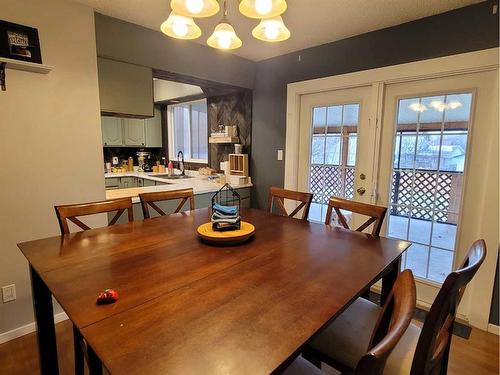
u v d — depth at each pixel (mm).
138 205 2734
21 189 1994
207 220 1997
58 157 2129
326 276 1187
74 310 924
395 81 2465
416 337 1203
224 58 3086
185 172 4672
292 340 796
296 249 1481
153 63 2588
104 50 2287
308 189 3217
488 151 2086
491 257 2074
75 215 1772
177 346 766
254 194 3697
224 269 1236
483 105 2102
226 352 746
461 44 2111
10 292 2002
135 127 5031
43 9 1967
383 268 1274
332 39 2725
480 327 2154
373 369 568
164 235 1667
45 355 1507
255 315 910
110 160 5141
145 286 1082
